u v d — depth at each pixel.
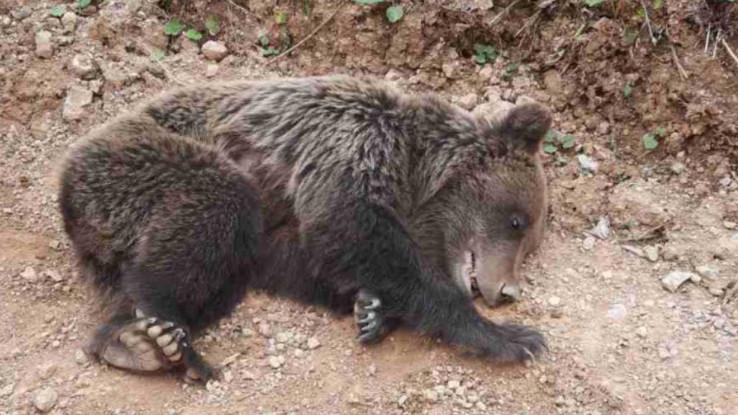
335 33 3.69
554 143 3.55
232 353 3.11
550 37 3.64
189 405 3.01
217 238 3.11
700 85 3.49
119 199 3.11
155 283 3.08
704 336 3.16
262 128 3.27
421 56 3.67
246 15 3.75
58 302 3.19
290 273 3.22
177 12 3.76
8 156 3.49
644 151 3.53
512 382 3.08
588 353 3.13
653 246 3.36
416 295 3.14
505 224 3.24
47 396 2.99
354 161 3.19
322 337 3.15
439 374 3.08
